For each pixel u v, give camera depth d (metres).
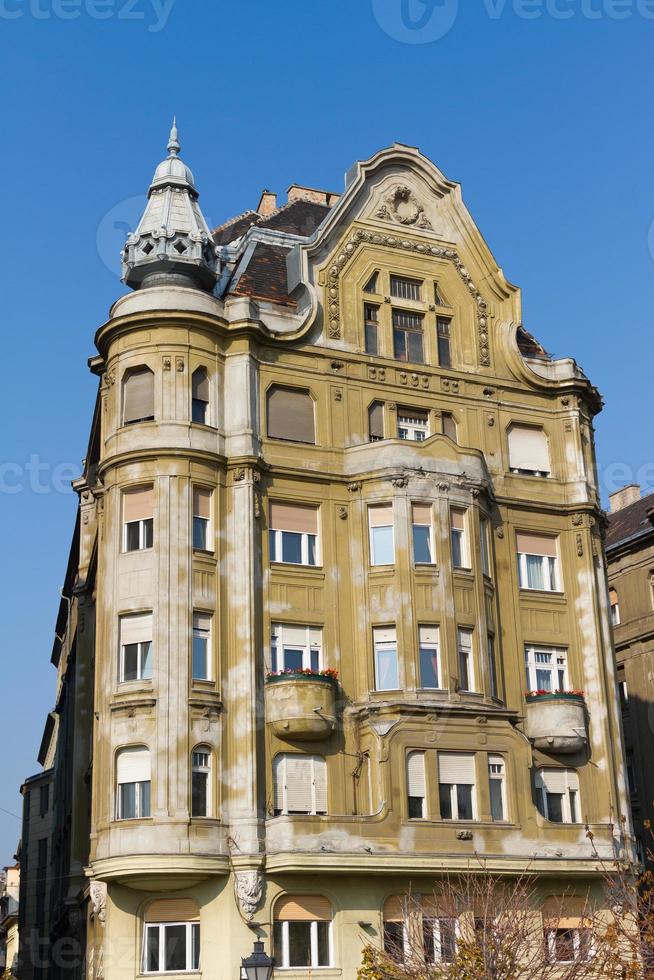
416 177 45.16
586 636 43.16
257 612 37.97
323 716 37.25
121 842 35.06
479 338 44.62
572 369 45.81
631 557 58.53
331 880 35.91
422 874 36.28
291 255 43.34
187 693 36.25
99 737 37.19
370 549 39.91
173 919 35.50
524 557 43.34
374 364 42.31
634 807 56.22
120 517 38.12
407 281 44.12
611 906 35.91
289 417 40.69
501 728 38.97
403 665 38.50
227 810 36.03
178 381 38.75
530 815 38.53
